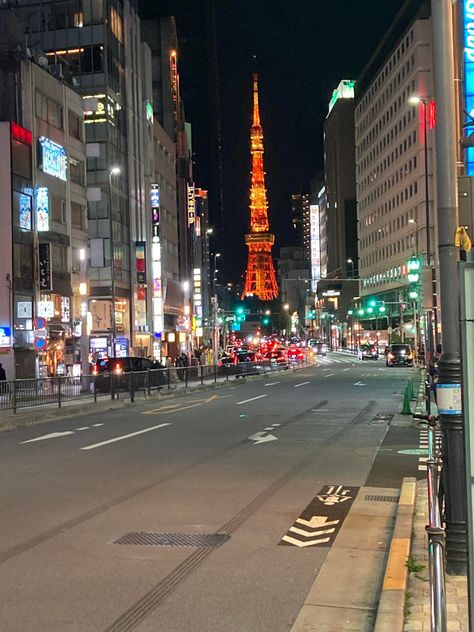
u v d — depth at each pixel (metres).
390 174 101.75
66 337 44.59
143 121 67.00
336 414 22.47
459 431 6.14
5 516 9.11
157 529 8.44
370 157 116.50
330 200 164.75
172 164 81.69
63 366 42.28
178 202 86.44
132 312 60.03
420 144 84.56
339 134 153.50
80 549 7.60
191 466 12.90
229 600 6.02
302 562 7.12
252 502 9.89
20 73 41.44
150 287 65.94
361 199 124.19
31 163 40.94
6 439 17.44
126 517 9.02
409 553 6.82
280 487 10.95
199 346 93.19
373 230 114.25
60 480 11.62
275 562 7.12
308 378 47.53
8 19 44.25
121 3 61.59
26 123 41.44
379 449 14.93
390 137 101.75
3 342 36.94
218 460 13.56
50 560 7.20
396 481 11.41
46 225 41.19
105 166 55.38
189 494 10.43
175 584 6.45
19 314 38.28
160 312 66.25
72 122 48.59
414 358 67.44
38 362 39.69
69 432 18.70
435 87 6.66
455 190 6.54
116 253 56.56
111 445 15.84
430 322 34.22
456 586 5.74
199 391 36.00
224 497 10.23
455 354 6.22
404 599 5.56
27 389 23.06
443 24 6.64
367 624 5.47
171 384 34.69
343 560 7.19
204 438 16.89
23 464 13.32
